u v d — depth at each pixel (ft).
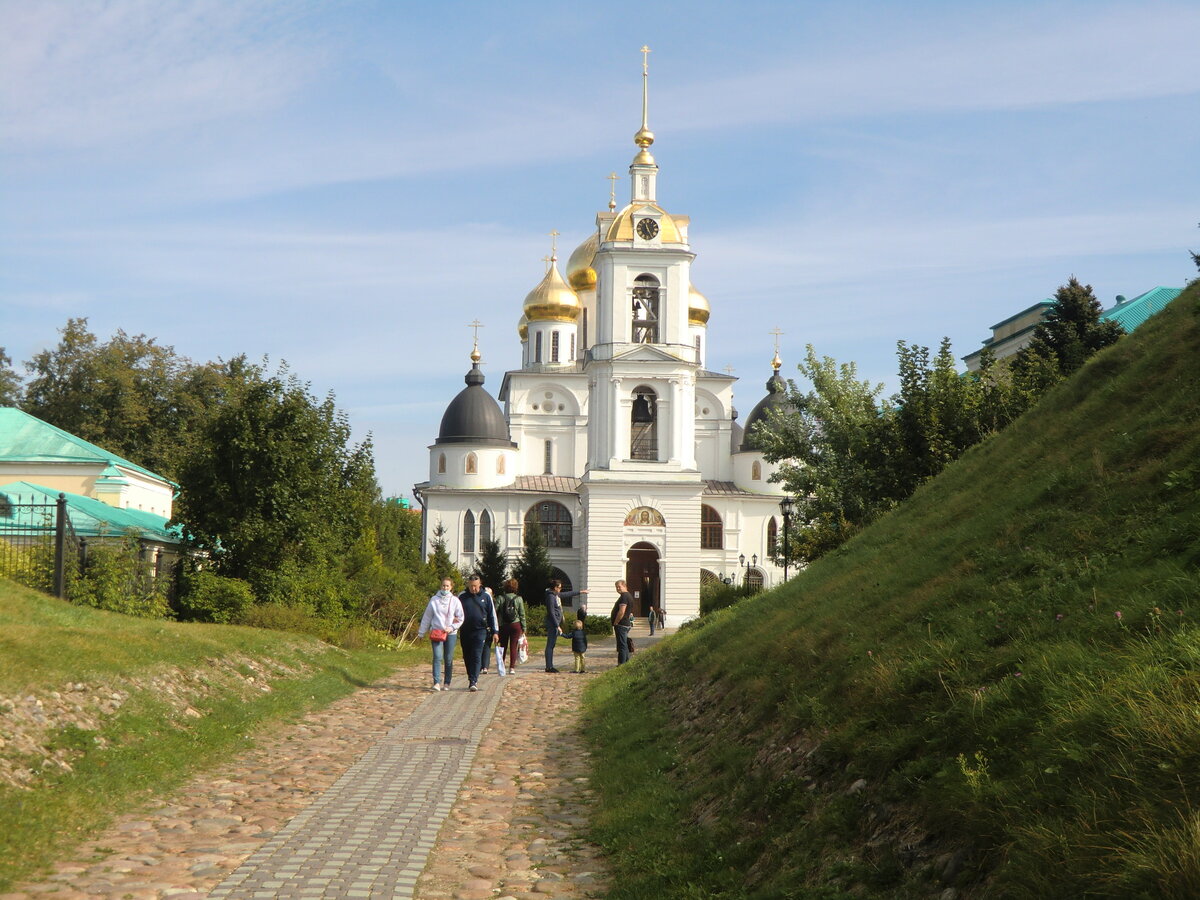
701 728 47.70
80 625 62.64
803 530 143.54
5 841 32.07
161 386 221.46
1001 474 54.13
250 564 106.52
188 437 199.11
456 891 30.48
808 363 176.45
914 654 33.86
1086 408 52.90
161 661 56.95
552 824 38.65
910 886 24.12
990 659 30.45
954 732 27.81
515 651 91.45
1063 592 32.37
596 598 232.94
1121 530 35.42
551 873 32.78
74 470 140.05
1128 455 42.06
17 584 69.77
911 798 26.99
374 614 129.70
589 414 241.55
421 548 277.23
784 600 61.31
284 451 106.32
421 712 63.87
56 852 32.30
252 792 41.27
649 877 31.58
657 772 43.80
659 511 234.79
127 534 97.50
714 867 30.89
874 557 55.42
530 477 286.46
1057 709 24.98
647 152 249.14
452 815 39.11
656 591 244.63
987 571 38.83
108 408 215.31
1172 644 25.12
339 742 52.75
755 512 281.33
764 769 36.09
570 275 310.24
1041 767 23.58
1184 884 18.43
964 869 23.22
